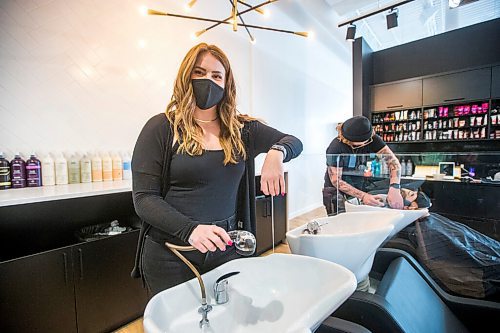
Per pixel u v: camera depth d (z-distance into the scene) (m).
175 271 0.76
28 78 1.86
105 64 2.22
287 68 4.42
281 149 0.83
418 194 1.29
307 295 0.69
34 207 1.56
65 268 1.45
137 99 2.44
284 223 2.76
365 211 1.23
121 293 1.70
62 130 2.01
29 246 1.60
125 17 2.34
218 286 0.67
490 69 3.60
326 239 0.87
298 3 3.44
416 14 4.06
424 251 1.16
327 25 4.19
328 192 1.36
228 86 0.88
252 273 0.77
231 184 0.84
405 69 4.41
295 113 4.68
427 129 4.14
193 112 0.81
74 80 2.06
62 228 1.74
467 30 3.91
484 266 1.05
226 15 3.04
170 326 0.58
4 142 1.78
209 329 0.62
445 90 3.91
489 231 1.19
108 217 1.96
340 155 1.35
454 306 1.04
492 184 1.23
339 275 0.66
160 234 0.77
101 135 2.22
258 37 3.70
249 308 0.72
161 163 0.75
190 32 2.87
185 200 0.77
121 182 2.11
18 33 1.81
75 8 2.04
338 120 6.06
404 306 0.87
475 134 3.78
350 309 0.81
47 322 1.39
